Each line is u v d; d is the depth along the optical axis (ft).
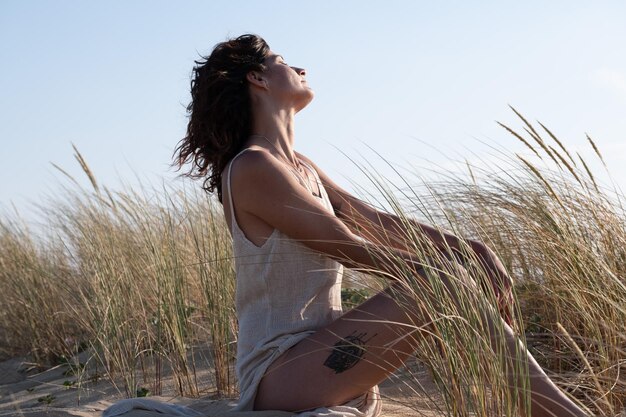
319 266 8.74
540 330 11.12
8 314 19.43
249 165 8.64
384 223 9.90
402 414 9.64
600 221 11.30
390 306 8.25
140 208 16.47
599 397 8.99
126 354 14.21
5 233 20.61
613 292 9.70
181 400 11.94
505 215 11.76
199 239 15.24
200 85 9.52
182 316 13.62
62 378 15.70
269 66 9.44
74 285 17.92
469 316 7.67
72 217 19.42
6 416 11.80
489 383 7.69
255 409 8.62
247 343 8.79
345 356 8.24
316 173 9.96
